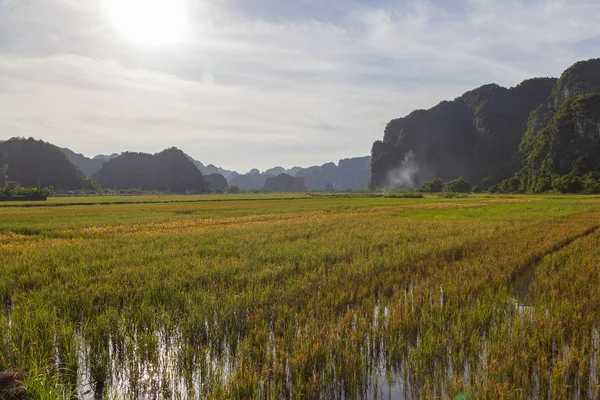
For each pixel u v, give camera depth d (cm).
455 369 468
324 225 2208
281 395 426
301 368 455
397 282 870
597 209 3522
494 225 2112
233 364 502
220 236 1722
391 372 488
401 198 8406
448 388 423
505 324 578
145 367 489
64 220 2859
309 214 3375
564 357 475
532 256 1131
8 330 553
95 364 482
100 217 3192
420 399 419
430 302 723
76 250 1304
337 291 760
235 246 1377
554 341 537
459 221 2419
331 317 621
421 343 523
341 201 6700
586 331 554
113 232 2033
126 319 611
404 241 1477
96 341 532
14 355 482
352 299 736
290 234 1739
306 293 771
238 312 646
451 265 1030
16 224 2511
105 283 814
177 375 474
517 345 505
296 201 6875
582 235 1662
